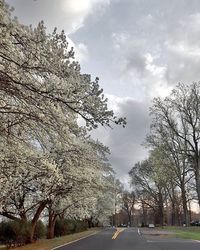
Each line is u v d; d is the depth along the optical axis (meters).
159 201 86.75
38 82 11.13
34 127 12.70
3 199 19.59
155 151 52.19
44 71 11.00
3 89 10.57
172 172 54.12
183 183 57.53
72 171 23.28
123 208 127.94
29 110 11.73
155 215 103.06
